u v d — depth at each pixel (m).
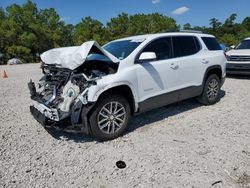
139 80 4.84
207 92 6.52
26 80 11.63
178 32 6.01
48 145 4.41
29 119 5.75
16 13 44.91
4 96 8.09
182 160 3.81
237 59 10.74
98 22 52.59
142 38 5.36
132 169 3.61
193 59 5.93
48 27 51.25
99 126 4.43
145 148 4.23
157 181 3.32
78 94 4.31
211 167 3.61
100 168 3.65
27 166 3.73
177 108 6.44
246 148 4.17
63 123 4.37
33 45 45.88
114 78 4.45
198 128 5.07
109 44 5.85
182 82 5.71
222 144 4.33
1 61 43.03
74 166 3.72
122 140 4.58
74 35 54.62
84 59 4.14
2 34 42.19
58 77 4.77
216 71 6.75
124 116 4.72
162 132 4.91
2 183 3.32
